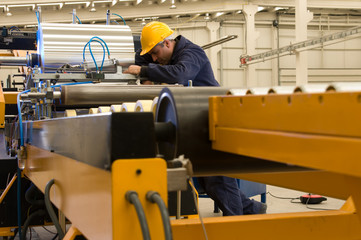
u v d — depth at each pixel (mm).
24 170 2242
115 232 763
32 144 1933
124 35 3182
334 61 13938
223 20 13336
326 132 593
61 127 1266
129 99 2053
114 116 776
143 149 791
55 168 1372
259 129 749
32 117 2750
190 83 2199
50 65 2916
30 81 2811
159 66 2551
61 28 3031
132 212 772
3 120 3268
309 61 13789
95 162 884
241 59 12133
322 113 599
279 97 692
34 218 2611
